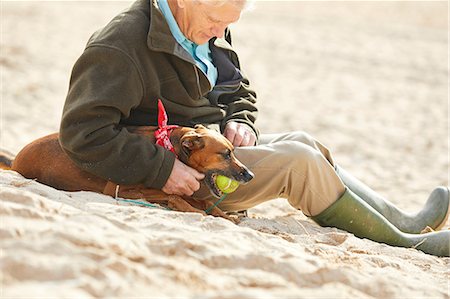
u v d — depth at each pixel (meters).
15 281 5.59
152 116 9.63
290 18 44.69
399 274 7.78
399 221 10.51
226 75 10.39
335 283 6.78
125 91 8.93
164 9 9.28
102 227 6.95
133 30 9.05
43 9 41.16
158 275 6.15
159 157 8.97
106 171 8.95
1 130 17.56
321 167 9.41
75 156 9.03
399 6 50.72
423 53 35.78
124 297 5.60
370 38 39.09
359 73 30.94
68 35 33.84
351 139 20.97
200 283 6.19
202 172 9.33
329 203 9.50
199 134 9.26
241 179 9.20
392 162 18.75
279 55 33.59
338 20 44.97
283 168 9.41
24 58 27.75
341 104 25.59
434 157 19.55
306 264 6.98
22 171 9.68
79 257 6.04
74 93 9.05
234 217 9.62
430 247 9.66
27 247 6.04
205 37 9.43
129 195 9.28
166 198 9.30
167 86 9.41
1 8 40.09
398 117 24.19
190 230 7.57
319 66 31.86
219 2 9.01
